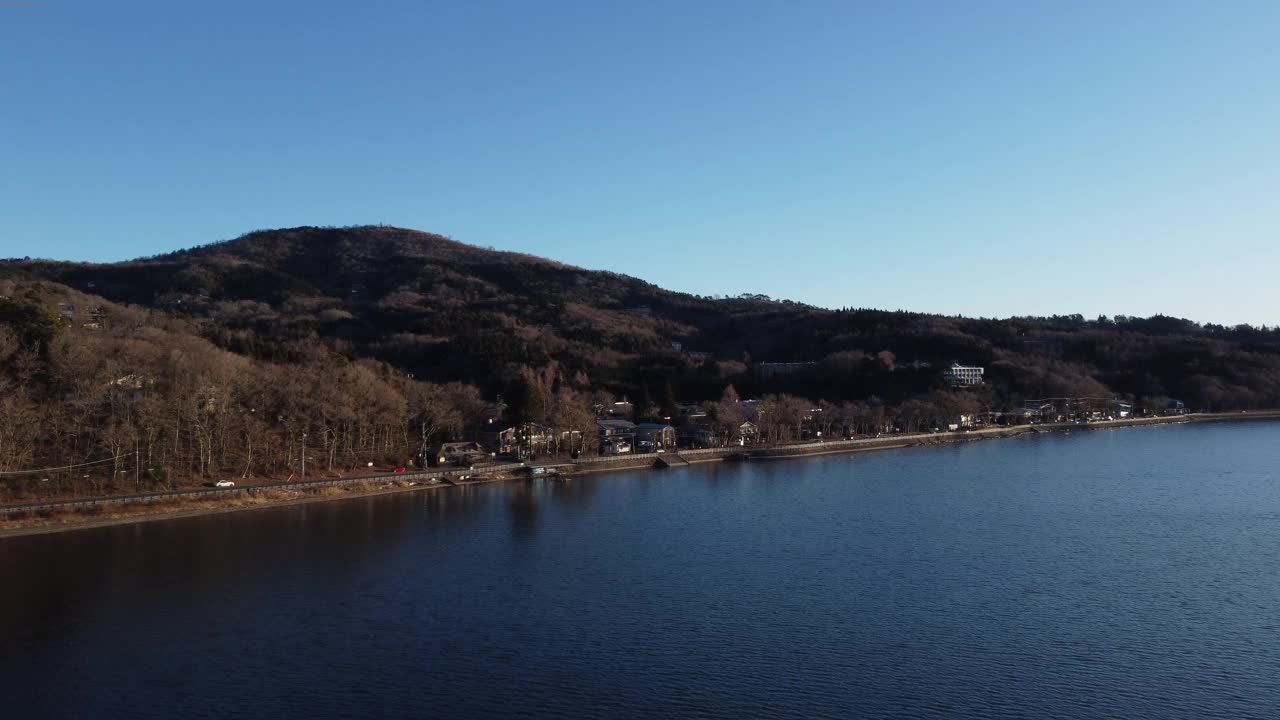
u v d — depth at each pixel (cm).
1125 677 7769
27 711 7162
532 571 11231
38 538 12544
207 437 16312
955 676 7806
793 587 10462
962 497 17000
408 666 8088
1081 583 10544
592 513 15275
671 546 12619
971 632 8888
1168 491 17625
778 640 8706
